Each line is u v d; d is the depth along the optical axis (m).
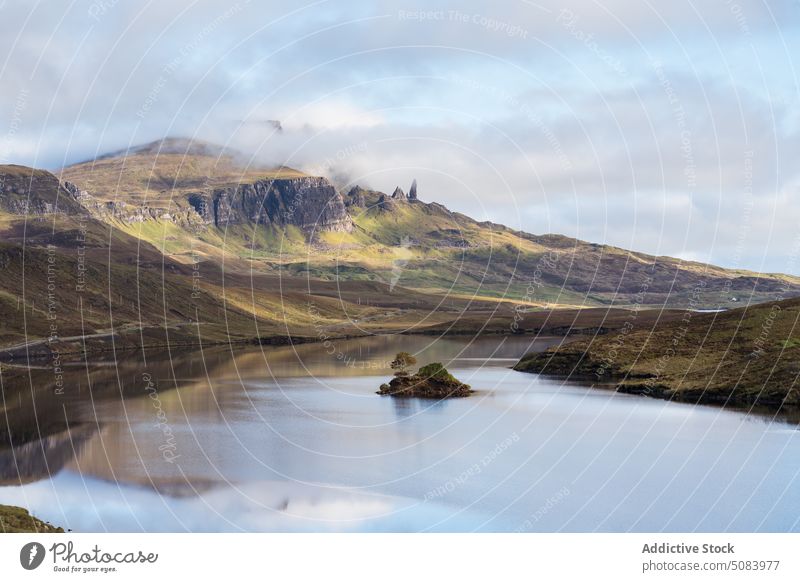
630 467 70.50
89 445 83.12
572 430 88.06
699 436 82.56
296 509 59.53
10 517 49.84
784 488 62.94
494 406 107.69
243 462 74.81
